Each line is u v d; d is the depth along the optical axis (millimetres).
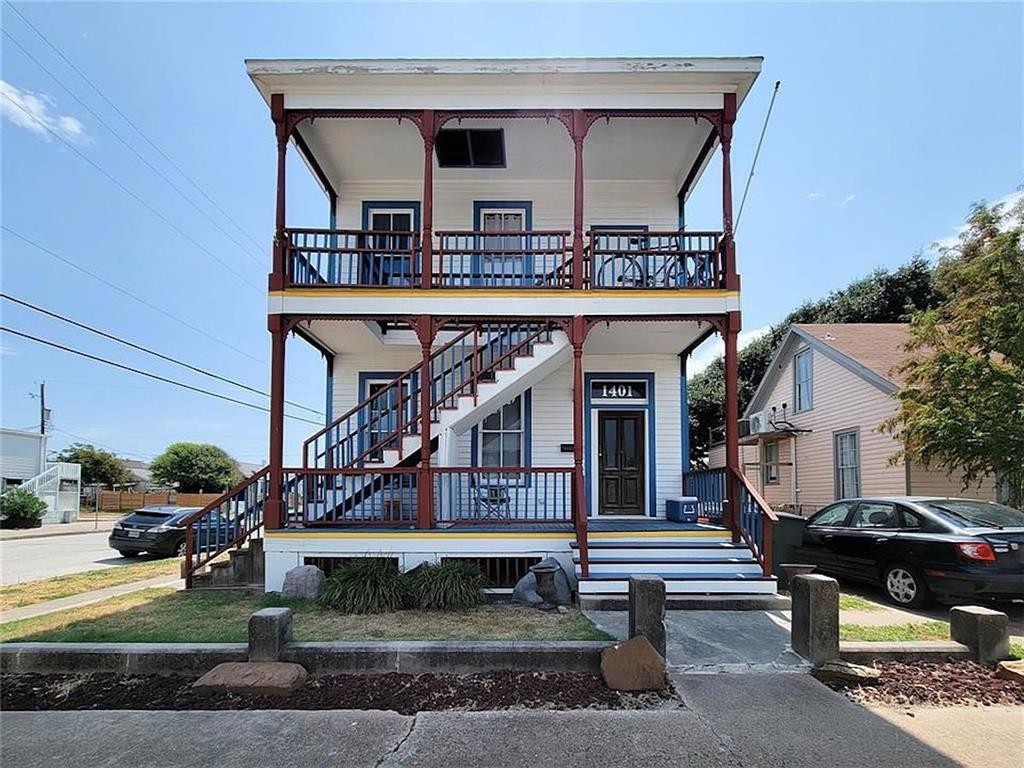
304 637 6156
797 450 19234
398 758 3949
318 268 9781
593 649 5363
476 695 4895
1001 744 4117
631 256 10023
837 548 8938
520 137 10523
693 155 11148
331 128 10203
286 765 3883
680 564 8195
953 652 5562
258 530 10070
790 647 5965
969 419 9711
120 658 5473
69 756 4020
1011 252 10164
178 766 3887
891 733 4266
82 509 37875
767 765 3848
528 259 11688
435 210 11969
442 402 9500
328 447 9734
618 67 9062
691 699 4820
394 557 8727
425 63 9039
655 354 11852
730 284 9180
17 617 7363
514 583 8828
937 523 7734
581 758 3934
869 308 27172
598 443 11773
